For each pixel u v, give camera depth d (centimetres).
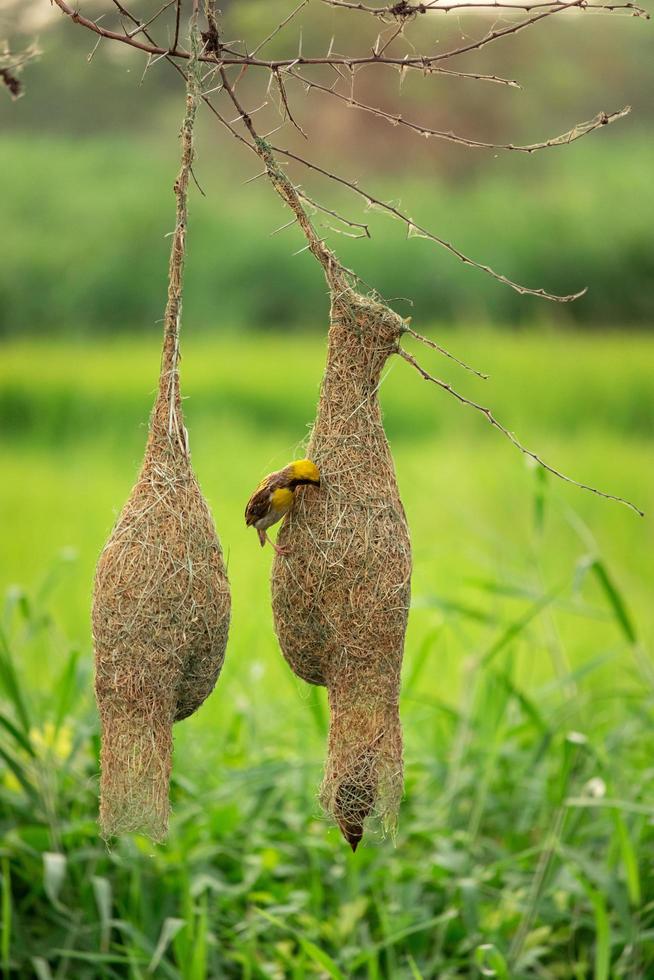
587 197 9438
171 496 860
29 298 8400
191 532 859
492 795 1862
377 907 1639
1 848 1620
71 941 1502
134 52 2016
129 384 6300
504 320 8369
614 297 8600
